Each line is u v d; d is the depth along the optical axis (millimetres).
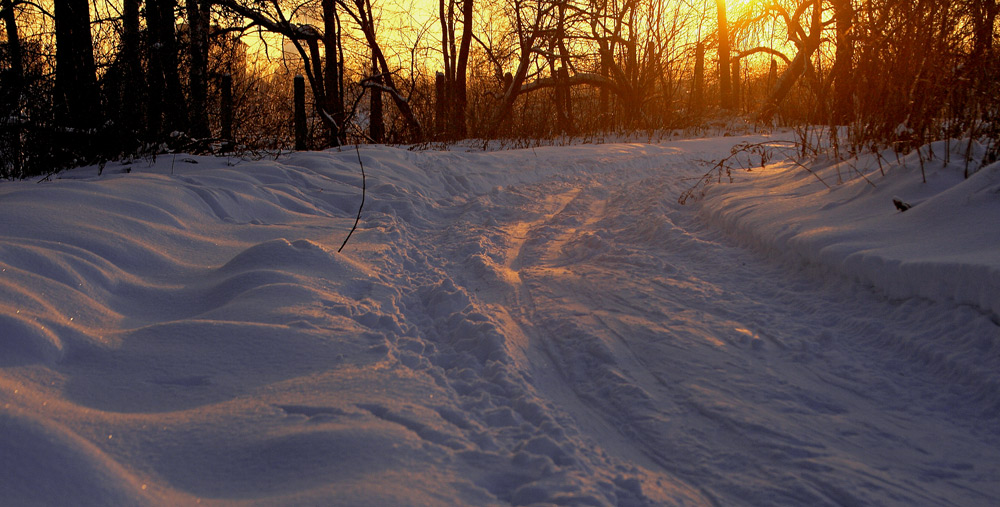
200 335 3795
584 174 12914
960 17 7023
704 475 2871
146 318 4344
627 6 23516
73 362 3408
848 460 2906
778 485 2756
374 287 5195
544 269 6281
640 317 4777
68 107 10289
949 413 3270
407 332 4422
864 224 5352
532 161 13414
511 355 4031
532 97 24266
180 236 6043
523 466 2758
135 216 6062
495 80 23938
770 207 6656
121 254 5117
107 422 2785
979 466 2842
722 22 27781
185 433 2773
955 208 4895
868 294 4562
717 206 7434
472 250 6844
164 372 3396
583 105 25766
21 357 3186
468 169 12211
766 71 34719
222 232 6656
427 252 6957
